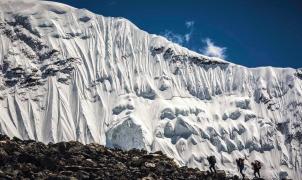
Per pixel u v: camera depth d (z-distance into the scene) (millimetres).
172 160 98188
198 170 98062
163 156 98688
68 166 85375
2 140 91312
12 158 85500
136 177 86125
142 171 89312
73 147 93438
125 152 98812
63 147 93188
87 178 82625
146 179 85438
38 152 89125
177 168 95125
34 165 84750
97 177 83250
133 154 97812
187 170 95875
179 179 89625
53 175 81312
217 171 98438
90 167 86625
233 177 99688
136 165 92250
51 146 94062
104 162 90500
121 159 93688
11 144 89312
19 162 85500
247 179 100375
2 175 78438
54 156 89375
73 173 83188
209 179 93750
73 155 91000
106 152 94562
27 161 85812
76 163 87625
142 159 94188
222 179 96750
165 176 89625
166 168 93125
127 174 86312
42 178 80688
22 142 94125
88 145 96062
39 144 92812
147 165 91875
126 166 90938
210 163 97812
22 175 80500
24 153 86562
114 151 97562
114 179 83875
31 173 81312
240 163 100812
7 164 83688
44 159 86125
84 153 91938
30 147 90500
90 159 90188
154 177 87500
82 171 84062
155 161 94625
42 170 83875
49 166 85500
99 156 92688
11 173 79875
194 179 91375
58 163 86438
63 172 83062
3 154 85125
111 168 88000
